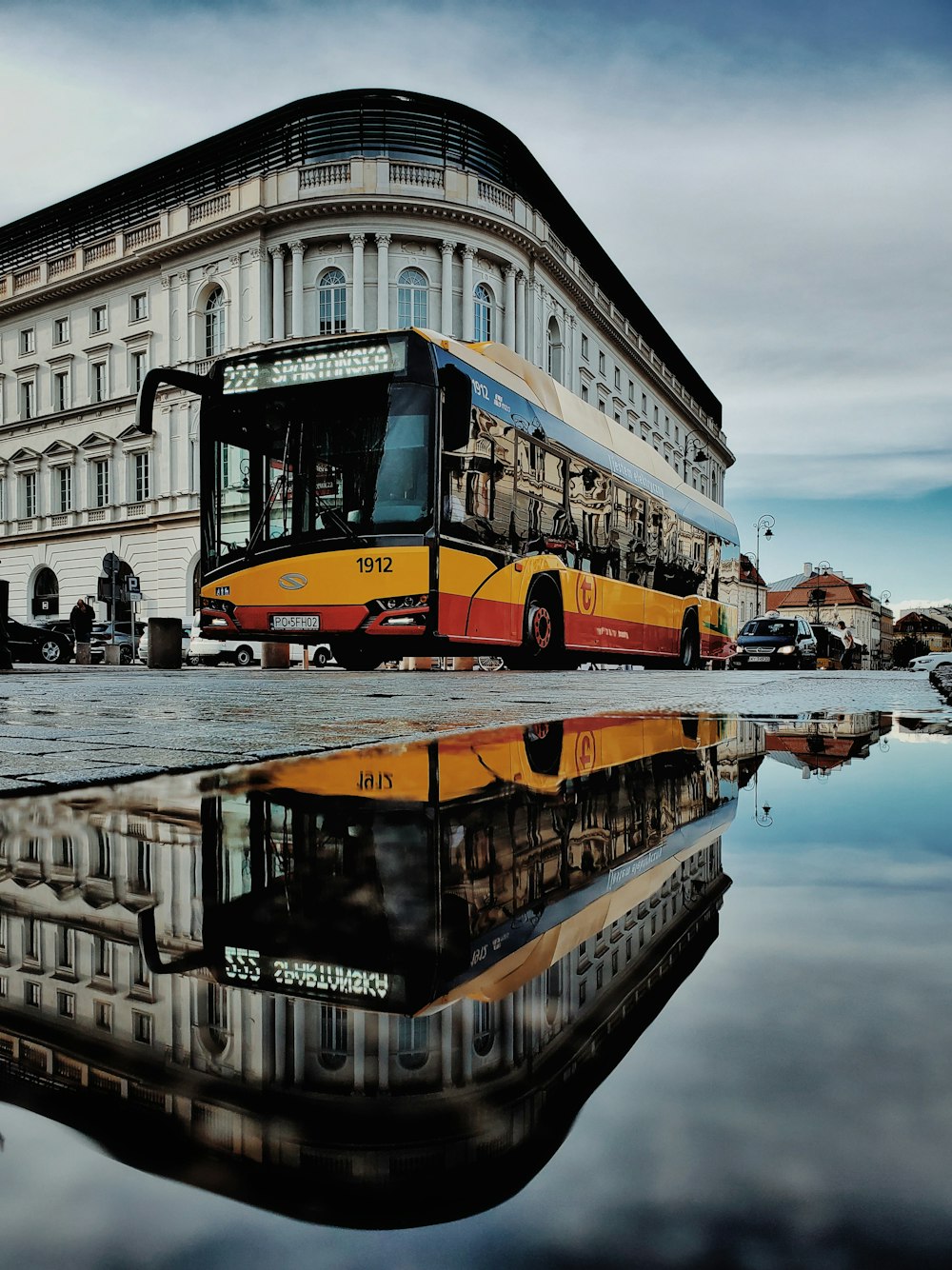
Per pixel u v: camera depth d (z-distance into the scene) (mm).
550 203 35750
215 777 2000
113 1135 412
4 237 39812
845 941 776
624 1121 421
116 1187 367
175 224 32469
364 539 8703
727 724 3496
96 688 6344
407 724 3428
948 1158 387
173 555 32781
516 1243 316
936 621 156125
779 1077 478
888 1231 326
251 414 9250
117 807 1615
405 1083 467
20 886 1059
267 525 9156
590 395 39250
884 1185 362
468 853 1251
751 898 947
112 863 1185
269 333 30578
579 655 12031
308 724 3404
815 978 665
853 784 1928
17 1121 430
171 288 33000
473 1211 340
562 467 11234
